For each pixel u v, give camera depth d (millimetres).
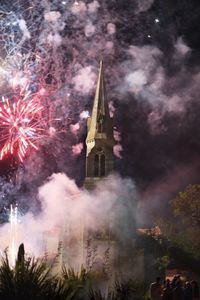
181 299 25672
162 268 55375
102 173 62406
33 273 17938
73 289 19156
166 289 25156
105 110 64375
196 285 27953
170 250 58031
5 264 18281
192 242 57438
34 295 17281
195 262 56500
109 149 62938
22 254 19344
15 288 17281
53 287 18234
